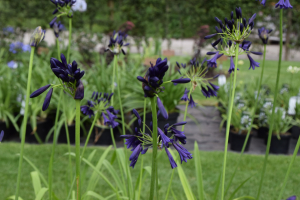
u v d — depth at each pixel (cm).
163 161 356
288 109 501
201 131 504
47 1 1017
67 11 185
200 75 157
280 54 143
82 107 170
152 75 84
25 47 730
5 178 306
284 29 1167
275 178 319
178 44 1656
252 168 345
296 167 349
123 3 1063
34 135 434
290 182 310
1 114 438
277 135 406
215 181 310
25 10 1008
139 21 1072
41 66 597
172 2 1077
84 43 896
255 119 512
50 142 439
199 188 186
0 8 981
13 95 465
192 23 1091
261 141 472
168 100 443
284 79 866
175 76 441
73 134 437
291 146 454
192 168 342
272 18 1105
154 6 1079
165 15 1090
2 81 473
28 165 338
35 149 387
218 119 584
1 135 112
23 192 280
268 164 358
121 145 430
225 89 605
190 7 1069
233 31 119
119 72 516
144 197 274
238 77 884
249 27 118
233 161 363
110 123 177
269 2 1065
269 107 465
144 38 1112
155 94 88
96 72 559
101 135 427
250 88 605
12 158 354
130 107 451
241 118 417
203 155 383
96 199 267
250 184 304
